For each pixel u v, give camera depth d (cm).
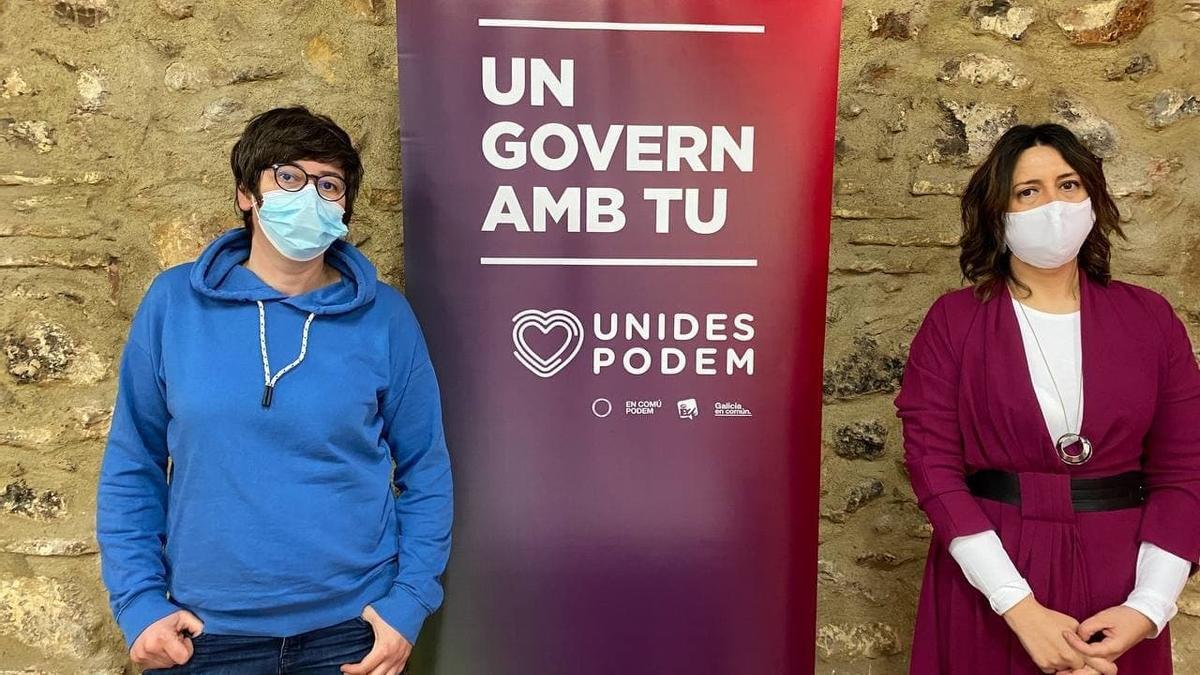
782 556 165
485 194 154
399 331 138
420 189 153
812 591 167
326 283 137
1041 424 132
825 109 156
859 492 186
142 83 166
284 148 124
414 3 149
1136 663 135
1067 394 133
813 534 166
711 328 160
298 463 123
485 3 150
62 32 164
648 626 165
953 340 141
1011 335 137
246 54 168
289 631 126
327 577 126
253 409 121
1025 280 141
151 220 169
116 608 123
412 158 153
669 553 164
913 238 181
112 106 166
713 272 159
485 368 158
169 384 122
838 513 186
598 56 152
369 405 129
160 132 167
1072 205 131
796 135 156
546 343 158
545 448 160
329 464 125
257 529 121
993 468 138
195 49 167
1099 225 139
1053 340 136
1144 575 130
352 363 129
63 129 165
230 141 169
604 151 154
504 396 159
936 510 137
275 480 122
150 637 121
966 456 141
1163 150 181
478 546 161
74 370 168
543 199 155
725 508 164
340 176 130
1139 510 135
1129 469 135
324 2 169
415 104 151
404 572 135
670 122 154
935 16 178
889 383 184
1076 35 178
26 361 167
